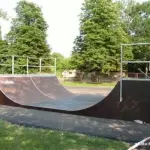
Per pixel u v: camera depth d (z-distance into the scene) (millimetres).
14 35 37781
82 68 35156
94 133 6637
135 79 8445
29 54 36000
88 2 33406
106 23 32844
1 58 35469
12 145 5414
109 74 34625
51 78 16422
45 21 38500
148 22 42062
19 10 38438
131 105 8469
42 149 5152
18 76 14492
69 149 5160
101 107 9086
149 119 8062
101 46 32719
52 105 11453
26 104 11523
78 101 13195
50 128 7199
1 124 7602
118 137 6238
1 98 12383
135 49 37969
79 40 34406
